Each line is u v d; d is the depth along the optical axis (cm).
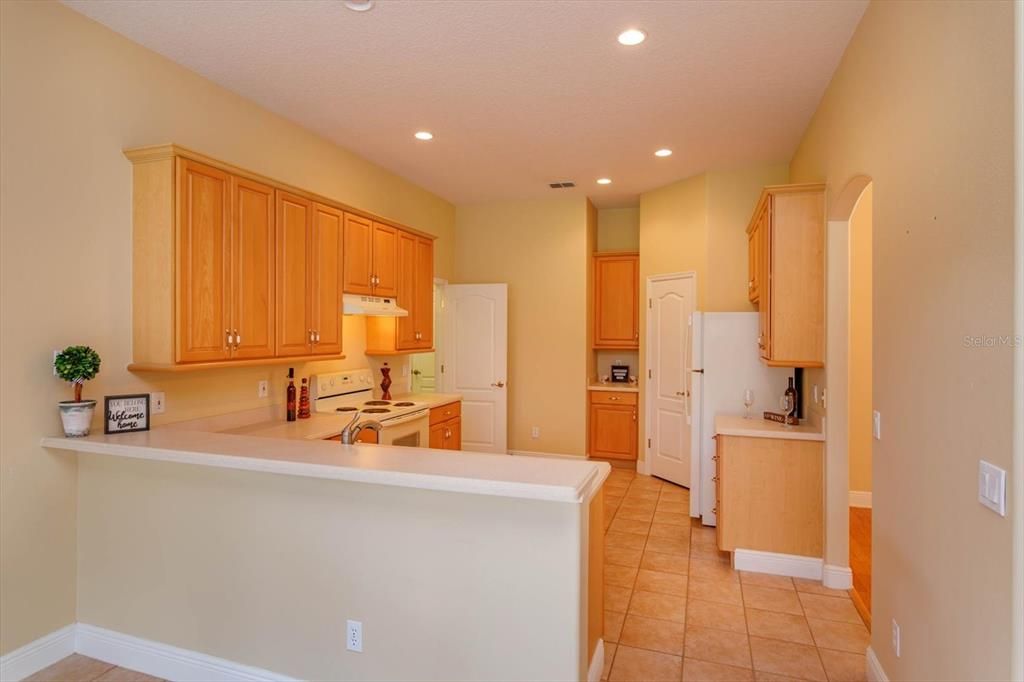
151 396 275
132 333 262
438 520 192
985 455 136
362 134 400
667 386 543
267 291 302
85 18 249
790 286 330
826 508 324
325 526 206
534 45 277
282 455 205
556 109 356
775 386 402
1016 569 122
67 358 229
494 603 185
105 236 254
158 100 282
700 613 289
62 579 243
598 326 634
